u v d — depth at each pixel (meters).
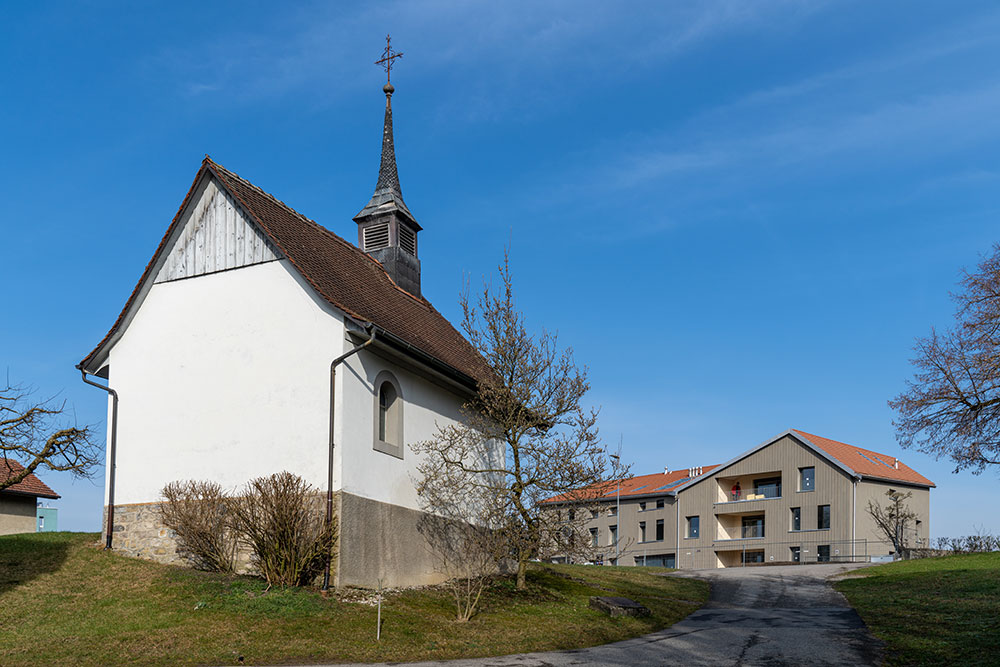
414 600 19.23
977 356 29.20
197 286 21.58
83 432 21.36
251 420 20.19
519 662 14.95
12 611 16.38
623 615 20.61
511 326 21.91
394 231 27.97
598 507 21.41
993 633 17.38
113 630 15.40
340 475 19.08
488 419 22.44
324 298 19.81
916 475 60.28
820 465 56.00
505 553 21.38
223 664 13.80
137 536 20.69
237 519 18.44
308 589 18.17
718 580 34.34
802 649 16.66
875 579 31.41
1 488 21.00
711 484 61.09
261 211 21.91
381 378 20.98
